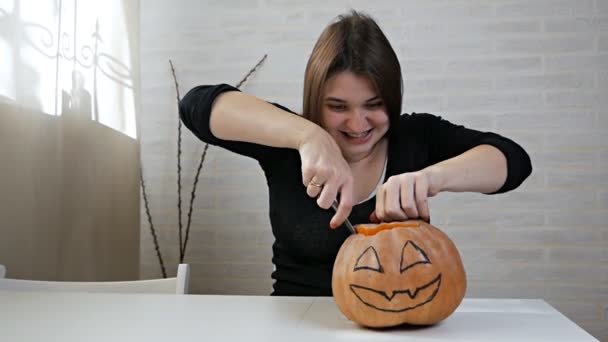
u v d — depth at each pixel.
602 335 2.17
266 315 0.81
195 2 2.41
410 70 2.28
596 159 2.20
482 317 0.78
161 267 2.36
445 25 2.27
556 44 2.22
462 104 2.25
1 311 0.84
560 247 2.20
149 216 2.38
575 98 2.21
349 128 1.07
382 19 2.29
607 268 2.18
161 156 2.41
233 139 0.99
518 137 2.23
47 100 1.61
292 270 1.20
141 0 2.43
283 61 2.36
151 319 0.78
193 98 1.04
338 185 0.80
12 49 1.45
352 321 0.76
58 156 1.67
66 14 1.71
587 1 2.21
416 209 0.79
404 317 0.70
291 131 0.89
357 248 0.74
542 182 2.21
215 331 0.71
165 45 2.42
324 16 2.34
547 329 0.71
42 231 1.58
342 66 1.03
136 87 2.21
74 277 1.74
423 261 0.71
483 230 2.23
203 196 2.38
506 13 2.24
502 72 2.24
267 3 2.37
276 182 1.22
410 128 1.23
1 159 1.41
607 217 2.18
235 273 2.35
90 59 1.86
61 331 0.71
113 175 2.01
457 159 0.92
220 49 2.39
